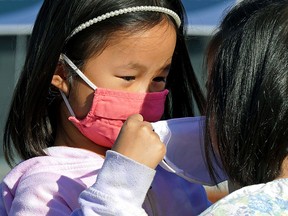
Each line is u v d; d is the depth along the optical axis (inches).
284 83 73.2
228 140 75.0
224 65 76.7
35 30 100.7
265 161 73.7
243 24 78.2
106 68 95.8
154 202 98.0
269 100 72.9
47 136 100.6
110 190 79.8
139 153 81.4
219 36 83.1
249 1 81.3
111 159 81.1
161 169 100.7
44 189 92.4
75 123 97.7
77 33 96.3
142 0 95.6
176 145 93.0
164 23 96.6
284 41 74.7
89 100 97.0
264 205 70.7
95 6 95.1
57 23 97.6
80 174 95.1
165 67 98.3
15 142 101.3
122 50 94.9
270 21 76.1
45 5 100.5
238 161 74.6
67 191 92.9
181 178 101.6
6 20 211.8
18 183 95.9
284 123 72.7
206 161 86.0
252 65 74.9
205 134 79.5
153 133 83.2
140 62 95.3
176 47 103.9
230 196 72.6
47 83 98.1
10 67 223.9
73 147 100.7
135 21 94.7
